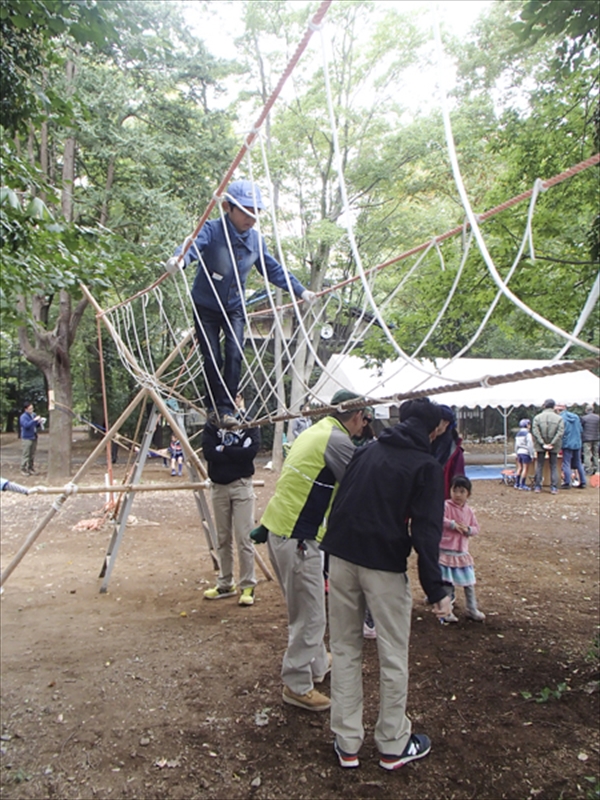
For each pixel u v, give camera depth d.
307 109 13.45
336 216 13.30
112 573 6.38
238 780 2.83
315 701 3.43
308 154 13.54
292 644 3.43
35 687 3.73
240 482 5.25
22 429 16.20
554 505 10.82
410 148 12.47
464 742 3.07
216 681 3.80
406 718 2.91
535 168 4.98
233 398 3.53
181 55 13.30
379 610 2.81
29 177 4.19
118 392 20.31
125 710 3.45
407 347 5.04
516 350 20.25
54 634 4.61
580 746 3.01
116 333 5.38
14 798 2.70
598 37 3.87
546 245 4.97
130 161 13.98
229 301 3.41
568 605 5.14
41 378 28.75
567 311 4.90
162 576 6.25
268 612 5.07
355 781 2.80
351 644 2.96
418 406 2.95
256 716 3.38
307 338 2.21
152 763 2.96
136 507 10.77
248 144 2.06
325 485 3.44
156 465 17.98
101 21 3.68
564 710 3.34
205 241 3.19
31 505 11.13
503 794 2.68
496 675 3.78
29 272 4.51
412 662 3.99
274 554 3.47
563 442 12.89
